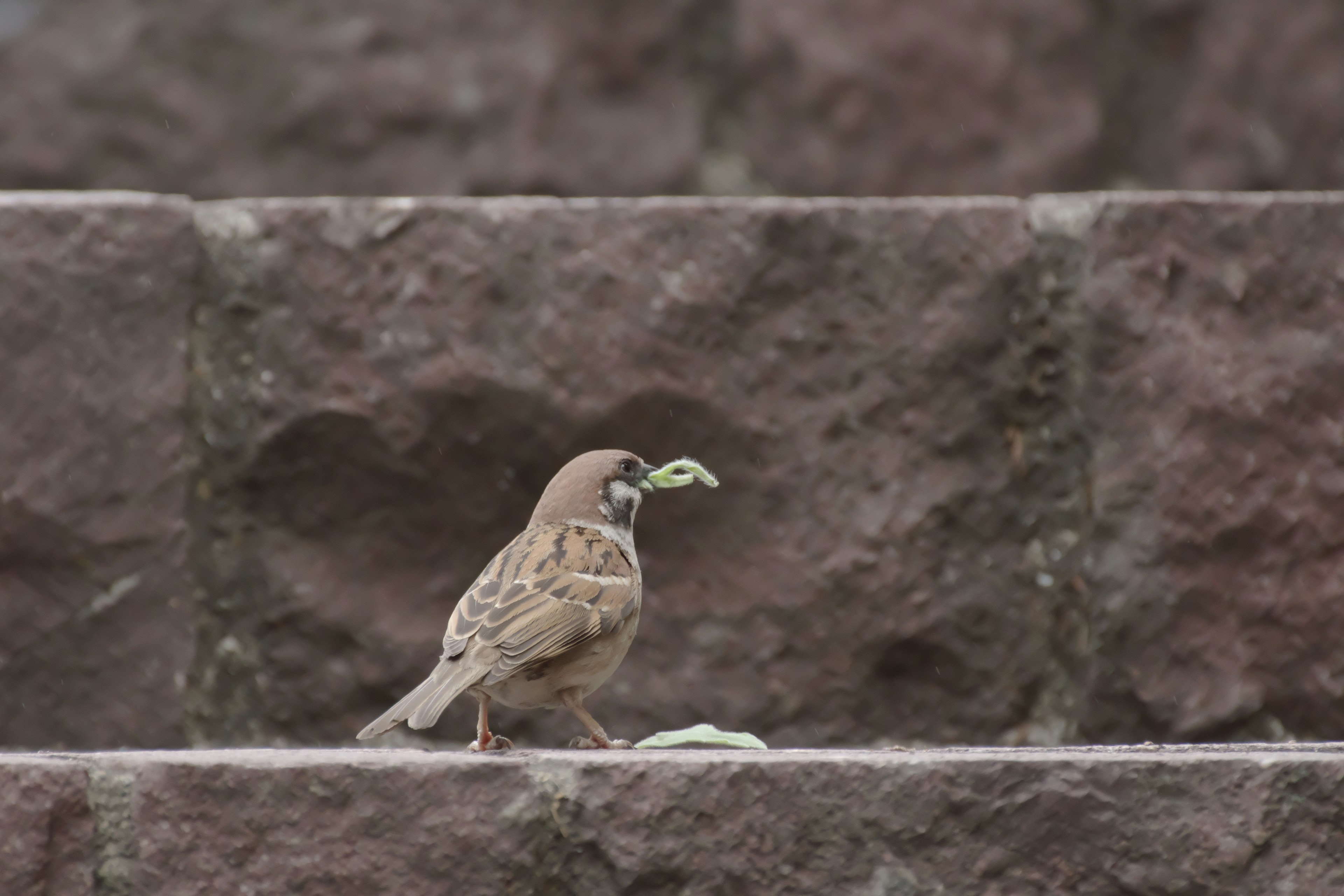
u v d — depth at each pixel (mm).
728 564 9516
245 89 13227
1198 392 9336
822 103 13484
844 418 9508
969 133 13578
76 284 9031
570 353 9375
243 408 9391
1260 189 14000
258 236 9367
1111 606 9359
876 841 5852
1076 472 9547
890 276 9508
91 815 5754
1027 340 9594
